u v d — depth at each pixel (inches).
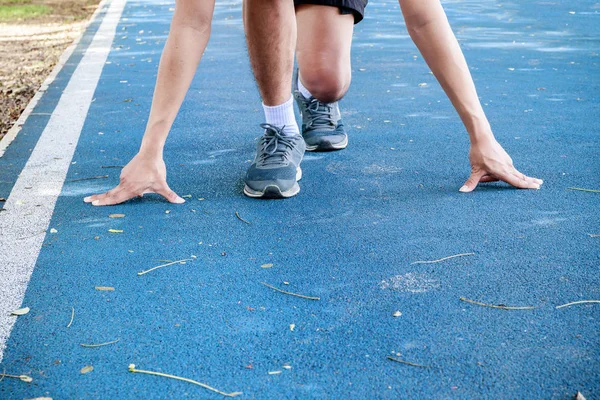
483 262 98.9
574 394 70.1
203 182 136.5
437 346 78.8
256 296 90.9
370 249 104.1
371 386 72.0
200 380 73.5
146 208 123.0
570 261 98.6
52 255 104.3
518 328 82.1
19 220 118.5
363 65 251.1
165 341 80.9
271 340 80.7
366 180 135.0
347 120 180.5
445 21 120.5
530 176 135.0
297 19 136.3
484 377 73.1
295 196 127.7
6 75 281.4
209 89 220.4
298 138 131.8
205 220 117.1
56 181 138.9
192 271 98.2
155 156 124.1
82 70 259.4
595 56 259.3
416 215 116.6
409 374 73.9
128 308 88.3
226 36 321.7
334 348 78.8
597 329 81.6
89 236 111.2
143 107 200.1
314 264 99.7
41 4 564.1
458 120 177.5
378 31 324.5
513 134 164.4
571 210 117.2
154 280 95.7
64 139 169.9
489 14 378.6
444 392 70.9
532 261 98.8
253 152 155.3
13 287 94.4
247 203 124.9
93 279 96.3
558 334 80.7
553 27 329.4
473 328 82.4
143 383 73.2
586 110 185.5
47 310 88.3
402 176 136.6
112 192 125.0
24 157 156.0
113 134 173.2
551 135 162.7
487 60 256.4
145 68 258.1
